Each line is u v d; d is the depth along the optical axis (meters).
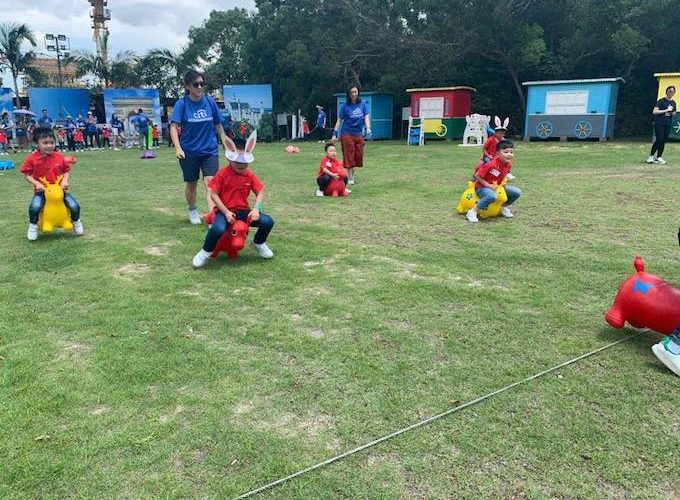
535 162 13.73
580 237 6.10
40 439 2.59
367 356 3.40
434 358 3.36
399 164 14.27
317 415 2.80
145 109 29.72
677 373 3.11
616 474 2.34
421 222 7.05
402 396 2.95
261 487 2.29
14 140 24.75
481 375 3.16
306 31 29.97
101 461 2.46
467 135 21.33
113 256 5.63
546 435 2.60
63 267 5.29
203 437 2.62
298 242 6.09
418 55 26.45
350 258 5.43
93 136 26.34
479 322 3.87
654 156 13.35
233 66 40.31
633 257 5.30
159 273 5.07
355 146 10.48
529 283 4.64
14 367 3.28
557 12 24.20
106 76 37.28
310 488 2.29
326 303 4.25
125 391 3.01
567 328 3.76
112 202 9.05
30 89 30.27
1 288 4.69
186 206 8.56
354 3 28.05
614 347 3.48
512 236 6.22
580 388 3.00
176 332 3.77
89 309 4.20
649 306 3.41
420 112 24.75
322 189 9.30
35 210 6.28
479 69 26.53
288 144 26.45
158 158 19.41
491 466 2.41
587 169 12.02
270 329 3.80
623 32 20.69
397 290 4.50
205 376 3.18
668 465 2.40
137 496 2.25
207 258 5.27
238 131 28.95
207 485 2.31
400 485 2.30
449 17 24.44
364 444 2.56
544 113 21.56
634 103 24.42
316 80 30.36
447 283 4.65
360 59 28.52
